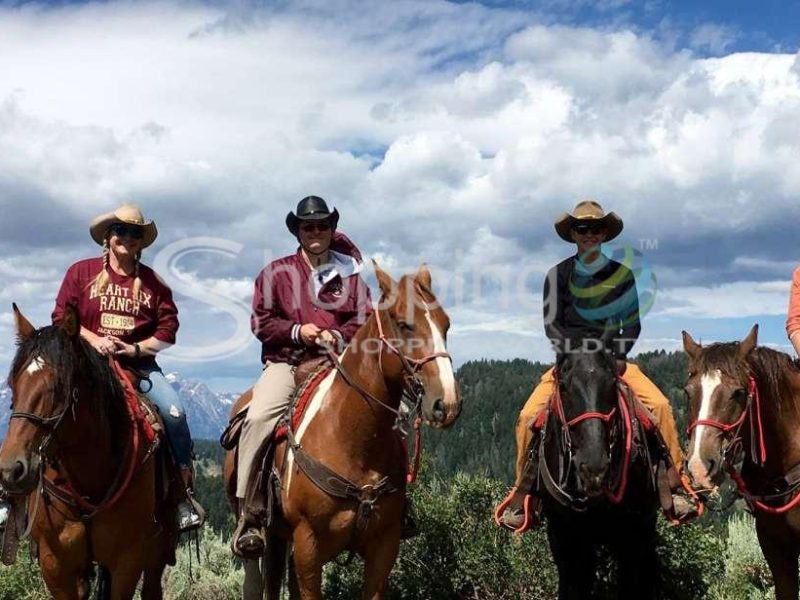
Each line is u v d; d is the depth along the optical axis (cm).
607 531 668
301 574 623
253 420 668
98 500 592
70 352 548
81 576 608
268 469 665
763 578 955
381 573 631
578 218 718
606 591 855
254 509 660
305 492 616
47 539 590
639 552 675
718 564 930
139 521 615
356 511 611
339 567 948
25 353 541
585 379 616
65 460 577
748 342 607
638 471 659
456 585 924
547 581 907
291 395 679
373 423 607
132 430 608
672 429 711
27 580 922
